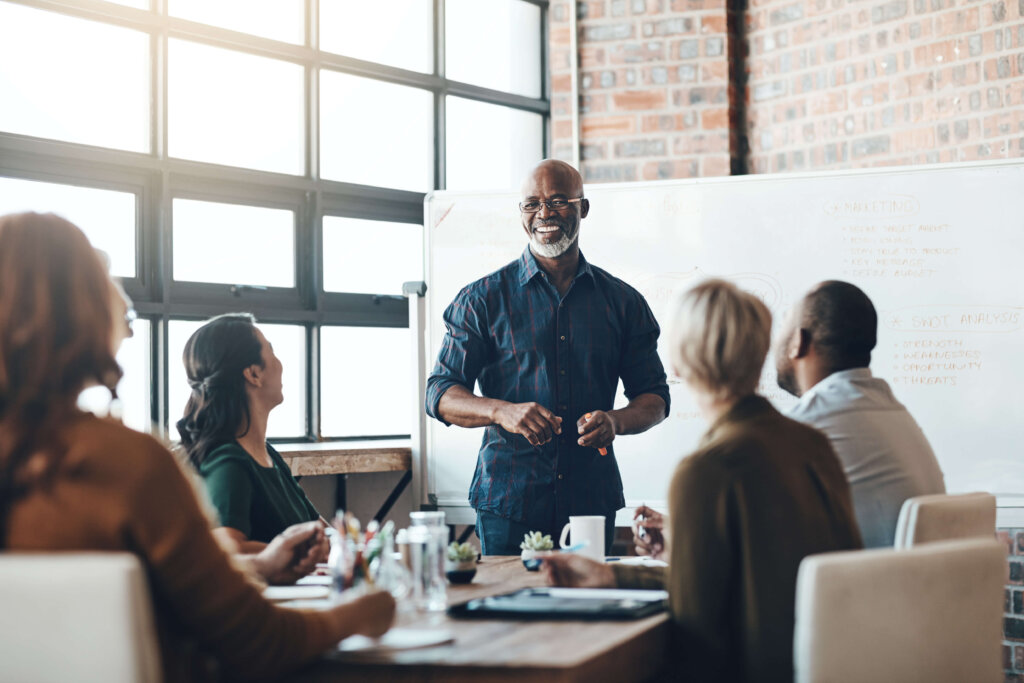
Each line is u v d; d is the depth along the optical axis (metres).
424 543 1.53
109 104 3.47
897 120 3.83
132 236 3.54
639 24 4.24
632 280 3.80
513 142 4.54
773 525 1.40
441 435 3.88
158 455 1.14
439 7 4.29
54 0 3.30
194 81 3.68
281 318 3.86
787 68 4.10
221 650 1.16
